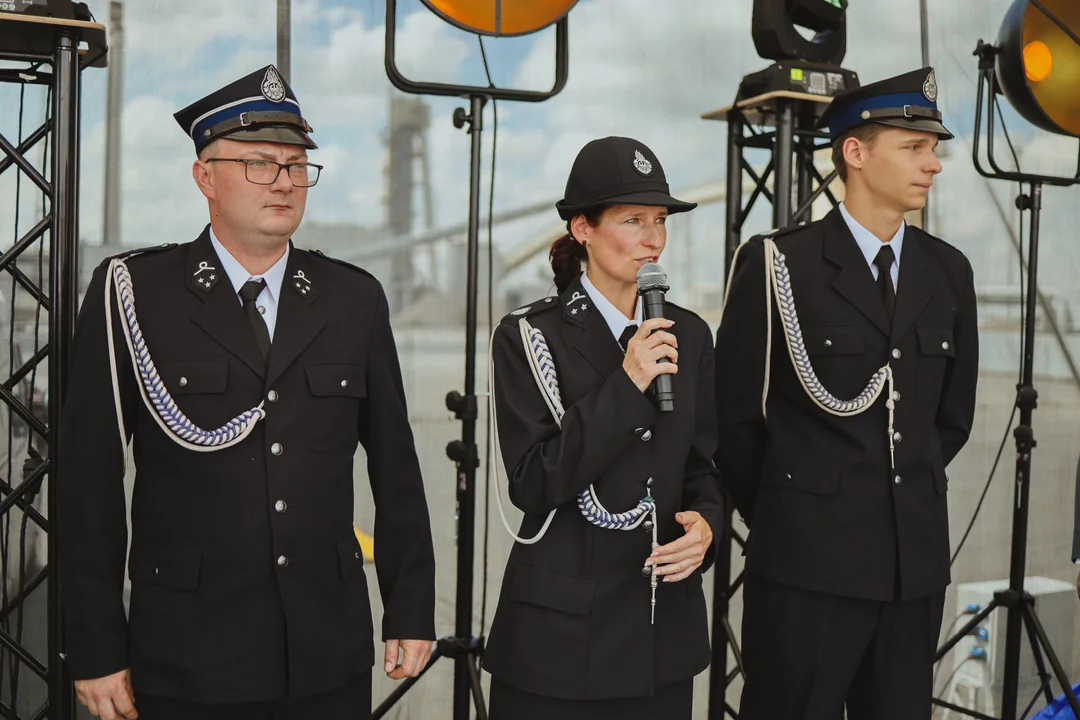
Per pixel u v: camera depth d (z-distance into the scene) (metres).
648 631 1.79
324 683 1.75
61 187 2.31
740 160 3.10
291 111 1.81
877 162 2.25
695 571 1.83
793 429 2.31
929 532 2.24
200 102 1.78
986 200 3.73
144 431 1.76
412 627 1.90
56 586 2.32
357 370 1.86
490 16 2.56
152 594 1.71
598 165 1.79
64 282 2.32
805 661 2.24
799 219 2.95
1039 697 3.60
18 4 2.22
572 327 1.86
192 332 1.76
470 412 2.68
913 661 2.27
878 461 2.23
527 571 1.81
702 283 3.46
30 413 2.42
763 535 2.30
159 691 1.69
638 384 1.71
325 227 3.04
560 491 1.72
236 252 1.82
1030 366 3.18
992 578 3.72
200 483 1.72
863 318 2.26
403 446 1.94
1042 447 3.83
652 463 1.81
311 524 1.76
